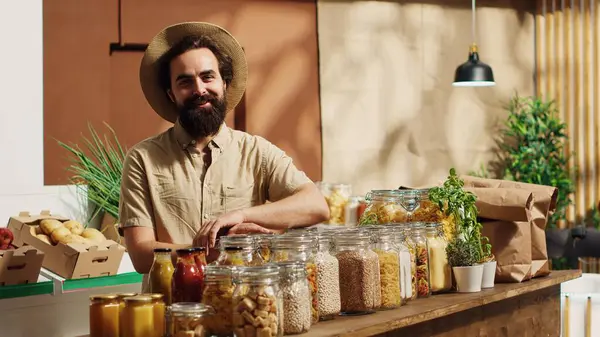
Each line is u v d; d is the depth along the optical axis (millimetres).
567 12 8648
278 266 2129
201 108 2859
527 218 3242
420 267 2881
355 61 7734
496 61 8570
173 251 2736
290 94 7391
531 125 8352
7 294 3307
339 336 2191
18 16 4039
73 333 3562
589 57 8586
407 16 8008
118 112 6547
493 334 3094
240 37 7113
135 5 6574
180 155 2936
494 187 3498
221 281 2115
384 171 7918
